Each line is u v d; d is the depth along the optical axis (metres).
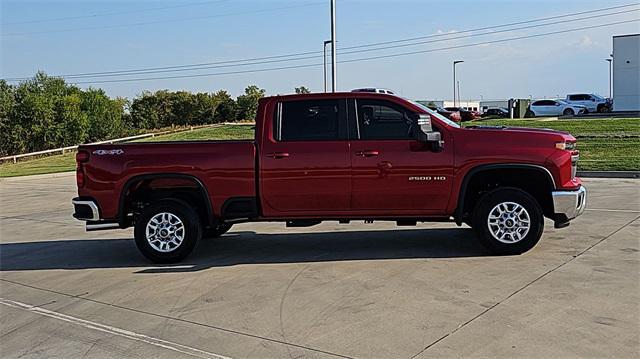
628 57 43.25
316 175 7.54
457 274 6.75
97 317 5.81
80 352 4.93
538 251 7.72
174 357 4.73
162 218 7.86
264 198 7.64
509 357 4.45
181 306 6.03
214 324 5.45
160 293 6.52
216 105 83.50
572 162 7.51
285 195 7.61
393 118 7.62
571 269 6.79
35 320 5.82
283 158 7.58
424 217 7.65
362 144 7.52
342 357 4.57
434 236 9.06
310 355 4.64
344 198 7.57
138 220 7.88
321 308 5.75
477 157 7.38
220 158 7.66
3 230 11.70
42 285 7.13
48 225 12.16
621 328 4.95
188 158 7.69
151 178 7.72
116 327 5.50
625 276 6.45
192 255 8.34
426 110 7.66
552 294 5.89
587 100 44.50
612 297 5.75
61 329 5.52
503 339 4.79
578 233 8.80
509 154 7.37
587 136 25.66
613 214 10.44
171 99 83.62
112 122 67.38
